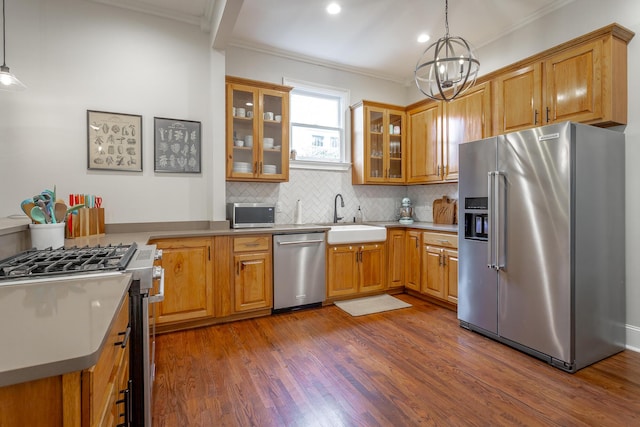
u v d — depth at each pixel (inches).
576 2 111.6
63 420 22.9
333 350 97.0
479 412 68.5
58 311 31.3
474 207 109.7
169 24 119.5
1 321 28.5
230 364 88.5
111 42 111.2
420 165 161.0
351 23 127.9
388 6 116.7
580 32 110.7
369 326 116.0
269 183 149.9
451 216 157.5
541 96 108.7
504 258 99.0
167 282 107.7
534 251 91.4
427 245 142.9
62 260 54.4
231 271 118.3
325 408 70.0
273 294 126.3
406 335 108.0
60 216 75.0
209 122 126.3
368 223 164.1
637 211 97.0
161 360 90.5
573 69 100.4
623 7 100.0
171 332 110.1
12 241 61.7
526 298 93.7
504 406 70.4
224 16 102.0
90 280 43.8
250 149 134.6
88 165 108.2
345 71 168.2
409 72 174.7
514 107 117.2
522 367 87.0
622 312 97.8
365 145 161.3
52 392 22.7
